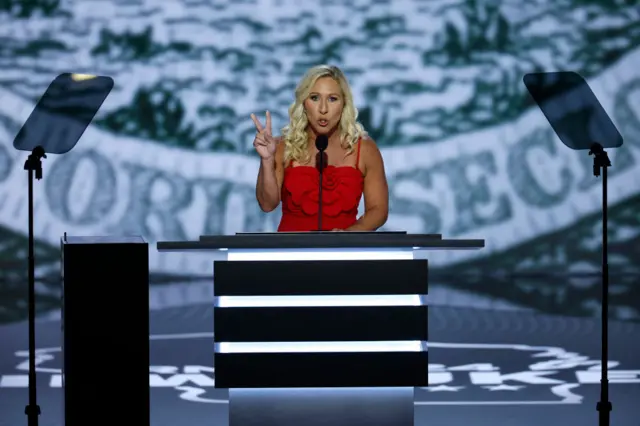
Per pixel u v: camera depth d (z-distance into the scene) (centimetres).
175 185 4116
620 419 1562
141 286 1166
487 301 3297
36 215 4047
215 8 4091
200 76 4109
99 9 4066
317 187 1367
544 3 4106
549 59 4128
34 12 4044
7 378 1944
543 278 4050
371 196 1396
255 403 1127
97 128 4078
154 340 2500
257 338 1109
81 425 1154
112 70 4081
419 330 1115
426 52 4112
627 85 4122
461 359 2184
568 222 4144
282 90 4116
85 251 1156
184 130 4112
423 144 4131
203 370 2050
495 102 4128
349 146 1391
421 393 1797
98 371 1157
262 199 1359
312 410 1126
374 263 1116
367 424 1128
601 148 1352
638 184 4125
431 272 4166
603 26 4119
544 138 4128
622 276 4078
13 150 4034
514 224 4147
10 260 4031
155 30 4088
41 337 2531
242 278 1109
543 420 1559
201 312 3053
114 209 4094
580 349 2311
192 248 1091
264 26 4100
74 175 4066
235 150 4116
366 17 4100
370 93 4119
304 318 1109
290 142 1378
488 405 1683
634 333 2575
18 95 4044
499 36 4112
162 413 1622
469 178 4141
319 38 4109
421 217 4147
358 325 1112
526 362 2134
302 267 1112
